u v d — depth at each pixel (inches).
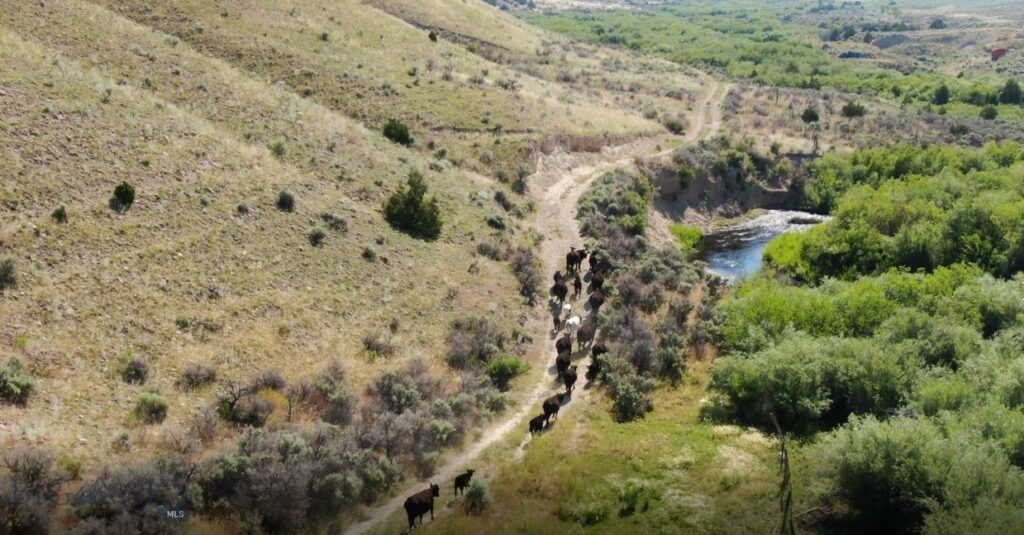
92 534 713.6
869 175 3093.0
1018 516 813.9
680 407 1320.1
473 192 2150.6
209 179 1508.4
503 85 3137.3
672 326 1606.8
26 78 1514.5
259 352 1156.5
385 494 956.6
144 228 1274.6
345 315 1346.0
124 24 2207.2
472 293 1603.1
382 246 1622.8
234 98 2004.2
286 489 836.6
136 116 1587.1
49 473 770.8
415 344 1362.0
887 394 1246.9
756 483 1039.0
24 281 1047.0
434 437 1078.4
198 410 989.8
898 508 936.9
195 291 1208.8
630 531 930.1
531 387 1352.1
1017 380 1178.6
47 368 940.6
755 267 2406.5
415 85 2783.0
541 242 2082.9
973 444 968.3
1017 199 2367.1
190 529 764.6
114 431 895.7
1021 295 1695.4
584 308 1733.5
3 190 1175.0
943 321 1519.4
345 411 1071.0
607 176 2630.4
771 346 1374.3
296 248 1456.7
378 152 2086.6
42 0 2089.1
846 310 1622.8
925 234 2192.4
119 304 1100.5
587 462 1087.0
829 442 1027.3
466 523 902.4
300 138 1939.0
